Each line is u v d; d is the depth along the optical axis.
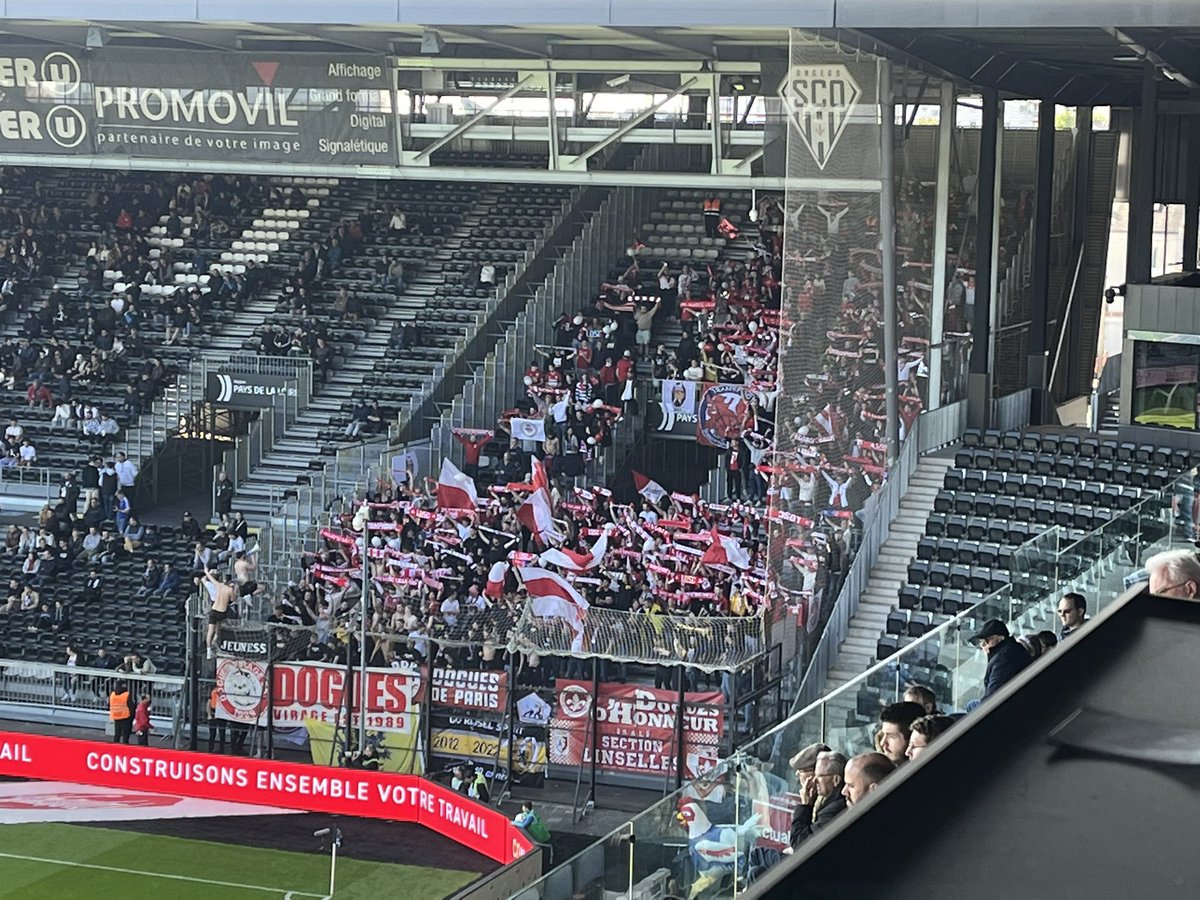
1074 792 3.47
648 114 41.00
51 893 27.66
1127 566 23.64
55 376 49.28
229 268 53.00
